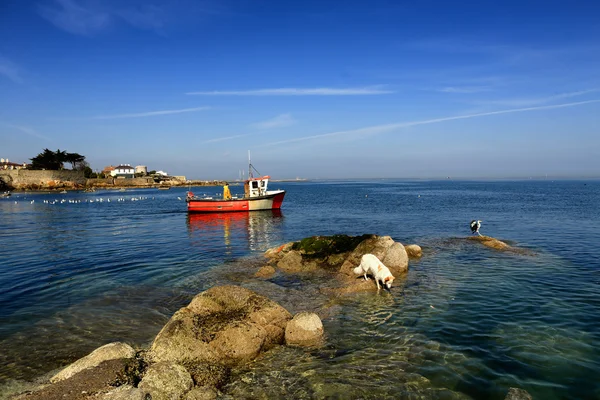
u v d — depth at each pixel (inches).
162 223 1366.9
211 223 1346.0
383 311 420.2
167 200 2910.9
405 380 275.6
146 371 265.6
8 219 1525.6
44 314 428.5
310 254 675.4
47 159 5113.2
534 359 297.4
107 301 474.0
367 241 634.2
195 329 330.6
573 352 307.1
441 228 1099.3
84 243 926.4
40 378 290.4
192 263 689.0
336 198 2851.9
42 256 765.3
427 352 317.1
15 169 4640.8
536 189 4153.5
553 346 318.7
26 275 607.8
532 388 258.2
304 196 3230.8
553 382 264.5
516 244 807.7
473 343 330.0
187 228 1213.7
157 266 666.2
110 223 1376.7
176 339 311.4
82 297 490.3
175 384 254.5
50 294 504.4
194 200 1648.6
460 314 401.1
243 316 356.8
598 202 2015.3
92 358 279.9
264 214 1627.7
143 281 568.1
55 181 4687.5
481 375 277.6
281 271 617.6
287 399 257.4
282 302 462.3
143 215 1689.2
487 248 762.2
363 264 529.3
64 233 1112.2
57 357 325.1
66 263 695.7
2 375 294.7
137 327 390.3
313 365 304.5
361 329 372.2
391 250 594.6
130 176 6540.4
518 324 367.9
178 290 521.3
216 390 267.7
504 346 321.7
